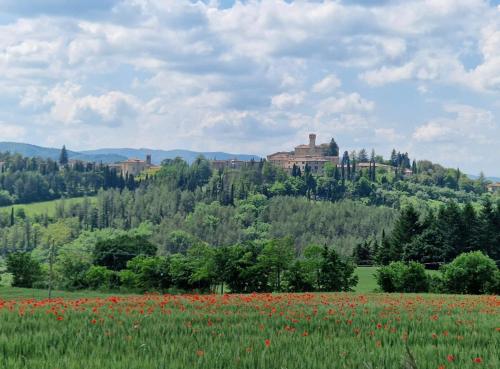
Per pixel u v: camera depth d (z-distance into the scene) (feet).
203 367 60.23
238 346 70.59
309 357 65.67
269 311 123.75
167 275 404.16
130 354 65.51
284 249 389.60
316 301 164.76
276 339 79.51
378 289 368.07
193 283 404.36
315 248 395.96
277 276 397.39
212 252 394.32
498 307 157.58
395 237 651.66
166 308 128.47
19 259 439.63
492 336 86.17
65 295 344.69
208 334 84.74
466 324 104.42
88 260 621.72
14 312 108.88
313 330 93.81
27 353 67.51
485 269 332.60
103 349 69.15
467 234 632.79
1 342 70.85
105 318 100.32
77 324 92.07
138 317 104.53
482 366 63.57
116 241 631.15
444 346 75.82
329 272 388.37
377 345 76.54
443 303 172.65
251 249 402.52
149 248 636.07
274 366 61.57
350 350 71.41
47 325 90.48
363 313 123.75
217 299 162.91
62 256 540.52
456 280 340.18
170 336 81.00
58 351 67.67
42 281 438.81
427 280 356.79
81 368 58.85
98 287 418.92
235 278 391.04
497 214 649.20
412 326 99.60
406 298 209.77
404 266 361.71
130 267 433.48
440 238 623.77
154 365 60.13
